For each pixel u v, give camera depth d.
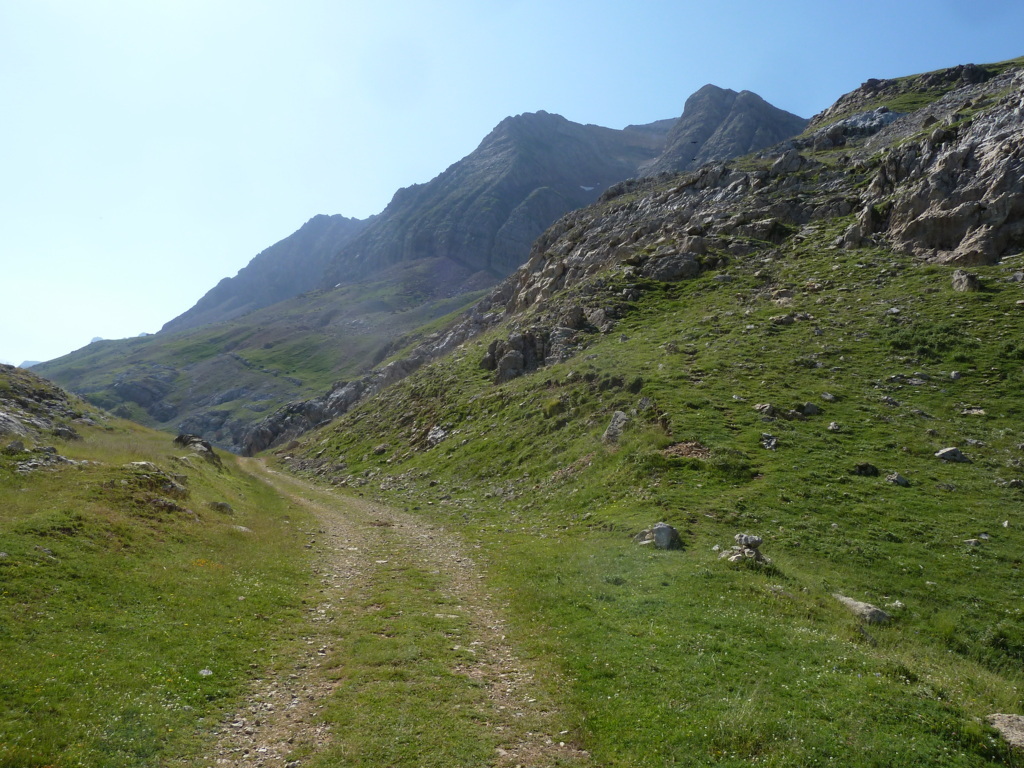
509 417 52.91
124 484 26.88
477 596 21.80
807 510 26.73
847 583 21.53
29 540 18.88
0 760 9.96
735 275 65.12
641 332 58.53
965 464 29.81
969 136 60.41
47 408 50.16
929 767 10.98
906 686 13.92
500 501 39.09
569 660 15.62
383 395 88.44
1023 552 22.94
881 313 47.50
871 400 37.03
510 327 84.50
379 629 18.17
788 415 36.06
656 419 37.47
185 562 21.56
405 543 30.66
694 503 27.94
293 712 13.40
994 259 50.56
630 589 20.19
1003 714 12.95
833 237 65.62
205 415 192.38
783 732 11.78
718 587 19.73
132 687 13.21
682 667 14.66
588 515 30.86
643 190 116.38
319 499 48.09
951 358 39.75
